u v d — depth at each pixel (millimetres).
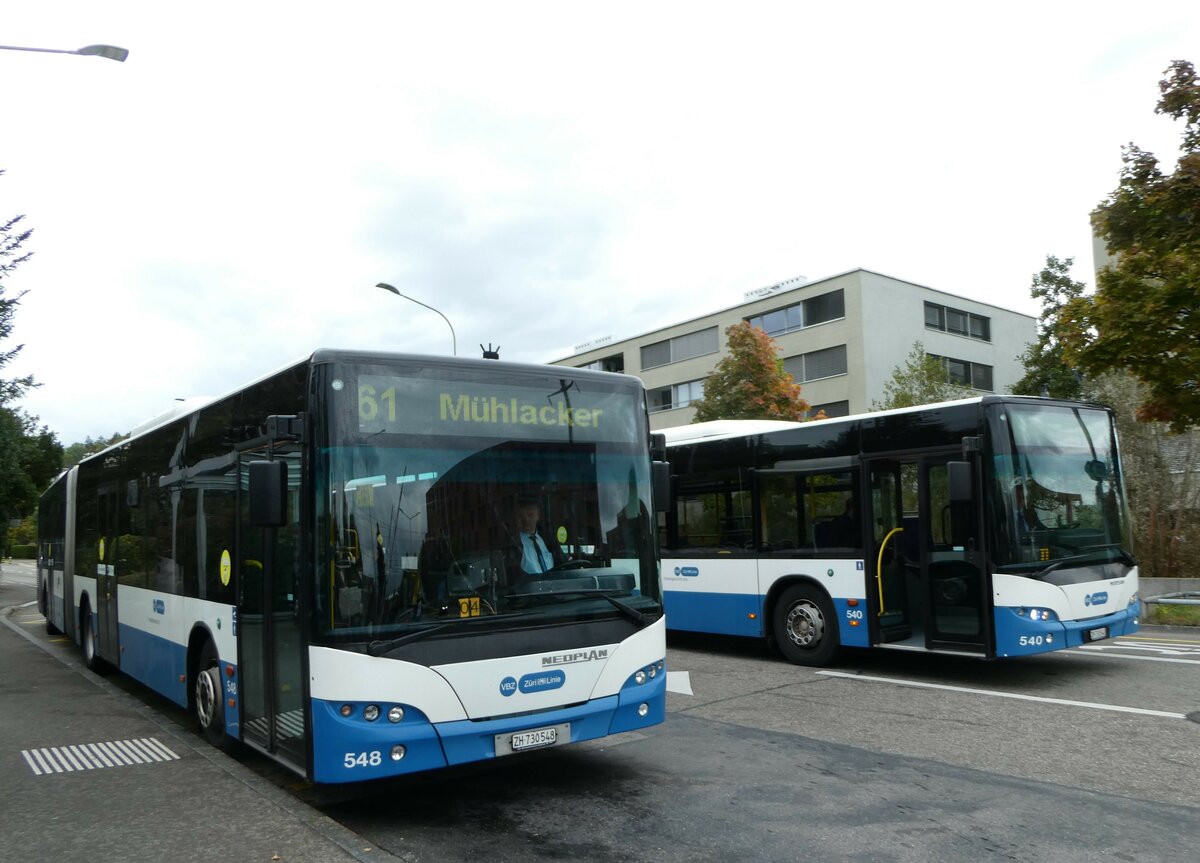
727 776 6547
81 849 4977
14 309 18375
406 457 5676
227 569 7113
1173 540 17594
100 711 9109
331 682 5270
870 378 41219
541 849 5180
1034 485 9875
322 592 5367
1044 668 10898
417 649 5391
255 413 6629
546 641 5820
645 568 6461
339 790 6477
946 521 10258
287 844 5020
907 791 6078
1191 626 14227
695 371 50969
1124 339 14047
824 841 5164
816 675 10766
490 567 5770
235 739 7031
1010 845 5035
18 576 53188
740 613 12305
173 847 4992
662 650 6445
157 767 6727
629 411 6676
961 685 9922
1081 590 9828
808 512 11516
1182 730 7551
